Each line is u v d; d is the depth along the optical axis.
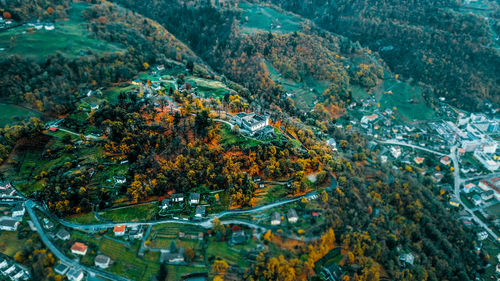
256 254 164.38
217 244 169.38
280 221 179.88
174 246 163.62
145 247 167.25
